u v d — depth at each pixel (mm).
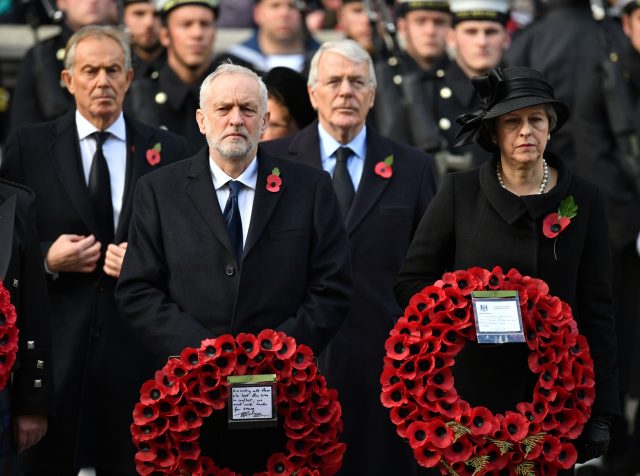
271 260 23391
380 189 26953
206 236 23422
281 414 22531
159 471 22516
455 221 23438
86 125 26953
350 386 26219
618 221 32812
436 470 23594
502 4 33844
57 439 25938
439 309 22438
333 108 27062
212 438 22734
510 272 22500
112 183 26828
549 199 22875
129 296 23375
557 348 22438
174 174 23969
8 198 23250
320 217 23828
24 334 23078
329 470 22844
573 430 22422
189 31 31406
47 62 32438
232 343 22297
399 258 26750
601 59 34000
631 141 33000
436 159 31984
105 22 34344
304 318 23172
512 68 22984
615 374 23250
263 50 37344
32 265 23266
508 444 21875
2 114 38844
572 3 35844
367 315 26375
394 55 33969
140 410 22359
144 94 31109
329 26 41562
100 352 26219
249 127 23344
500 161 23406
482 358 22688
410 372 22344
